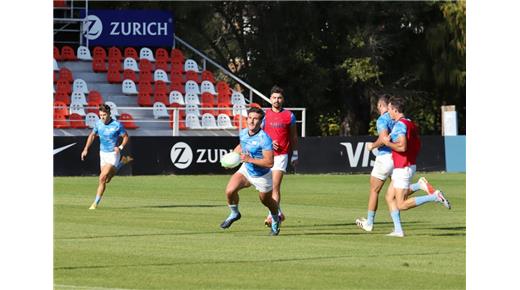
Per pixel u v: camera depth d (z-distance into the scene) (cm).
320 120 11788
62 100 9494
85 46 10400
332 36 11881
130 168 8050
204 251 3778
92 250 3784
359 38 11619
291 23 11838
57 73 9725
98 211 5269
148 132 9356
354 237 4259
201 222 4784
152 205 5650
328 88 11838
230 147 8362
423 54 11950
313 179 7938
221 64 12162
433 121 12056
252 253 3731
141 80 9912
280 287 3050
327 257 3650
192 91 9956
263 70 11788
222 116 9569
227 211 5362
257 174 4219
